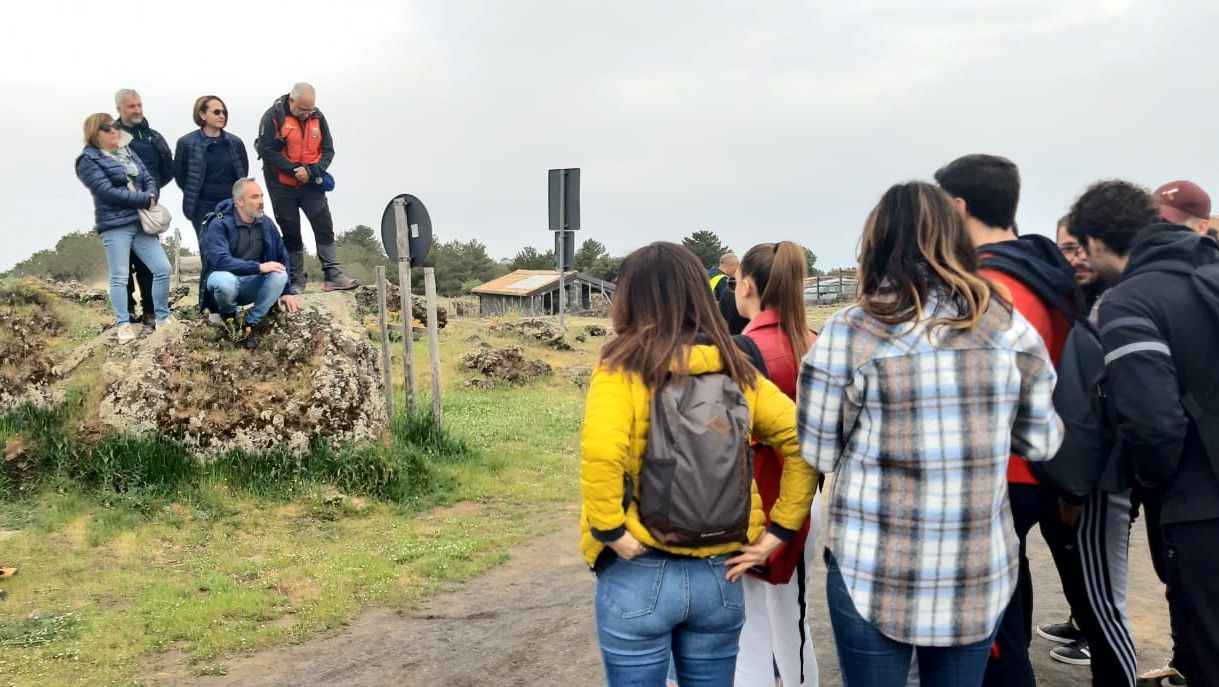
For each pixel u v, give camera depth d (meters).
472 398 12.49
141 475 6.51
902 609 2.34
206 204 8.16
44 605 4.92
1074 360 2.86
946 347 2.30
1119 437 2.87
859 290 2.52
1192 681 2.89
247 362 7.37
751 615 3.37
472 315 28.81
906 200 2.43
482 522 6.90
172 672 4.25
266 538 6.18
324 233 8.95
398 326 17.22
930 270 2.38
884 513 2.36
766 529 2.69
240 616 4.90
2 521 5.94
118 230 7.29
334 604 5.11
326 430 7.30
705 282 2.60
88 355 7.25
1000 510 2.40
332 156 8.90
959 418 2.30
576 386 14.07
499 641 4.70
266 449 7.07
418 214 8.50
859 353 2.37
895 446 2.34
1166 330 2.79
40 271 20.09
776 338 3.36
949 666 2.41
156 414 6.79
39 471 6.48
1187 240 2.91
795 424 2.63
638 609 2.49
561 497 7.66
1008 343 2.34
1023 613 2.99
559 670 4.34
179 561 5.70
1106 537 3.28
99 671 4.20
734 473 2.42
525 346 17.30
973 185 3.01
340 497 6.88
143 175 7.44
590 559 2.60
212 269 7.23
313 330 7.67
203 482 6.64
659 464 2.40
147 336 7.26
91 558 5.59
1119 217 3.28
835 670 4.19
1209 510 2.77
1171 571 2.90
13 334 7.47
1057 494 2.93
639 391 2.44
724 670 2.62
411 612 5.11
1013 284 2.92
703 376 2.49
